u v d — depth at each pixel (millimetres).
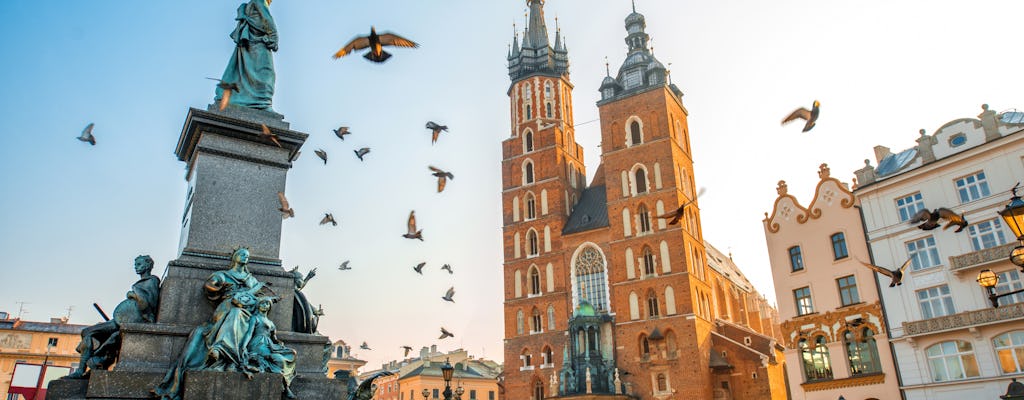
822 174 41062
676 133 69438
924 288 35000
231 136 14664
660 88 68375
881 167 40375
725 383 58969
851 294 38125
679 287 60875
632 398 59062
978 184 34156
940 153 36094
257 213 14383
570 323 62719
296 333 13477
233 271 13000
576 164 79250
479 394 96250
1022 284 31500
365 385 14055
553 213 71250
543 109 77438
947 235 34750
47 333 65188
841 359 37469
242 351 11867
